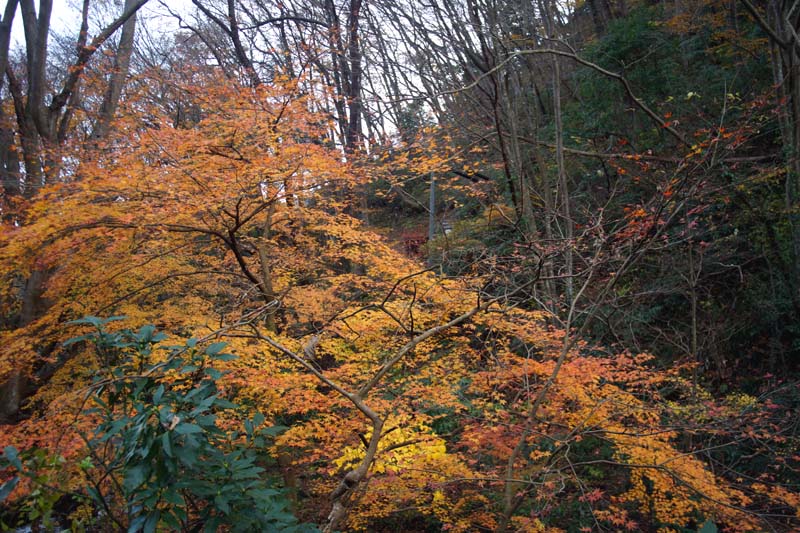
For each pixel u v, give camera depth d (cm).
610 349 774
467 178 995
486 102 1241
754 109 736
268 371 499
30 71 763
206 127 559
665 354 840
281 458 589
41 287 676
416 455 534
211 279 699
